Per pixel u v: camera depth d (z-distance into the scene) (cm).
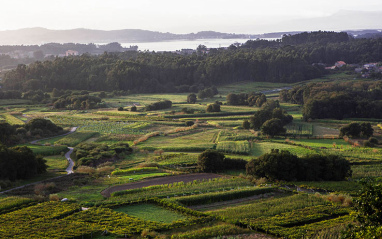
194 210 5953
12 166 7706
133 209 6097
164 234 5072
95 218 5528
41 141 12050
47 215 5594
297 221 5425
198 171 8650
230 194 6644
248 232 5162
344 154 9875
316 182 7638
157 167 8962
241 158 9575
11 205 5975
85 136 12575
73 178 7956
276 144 11369
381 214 3706
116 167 9156
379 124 13862
